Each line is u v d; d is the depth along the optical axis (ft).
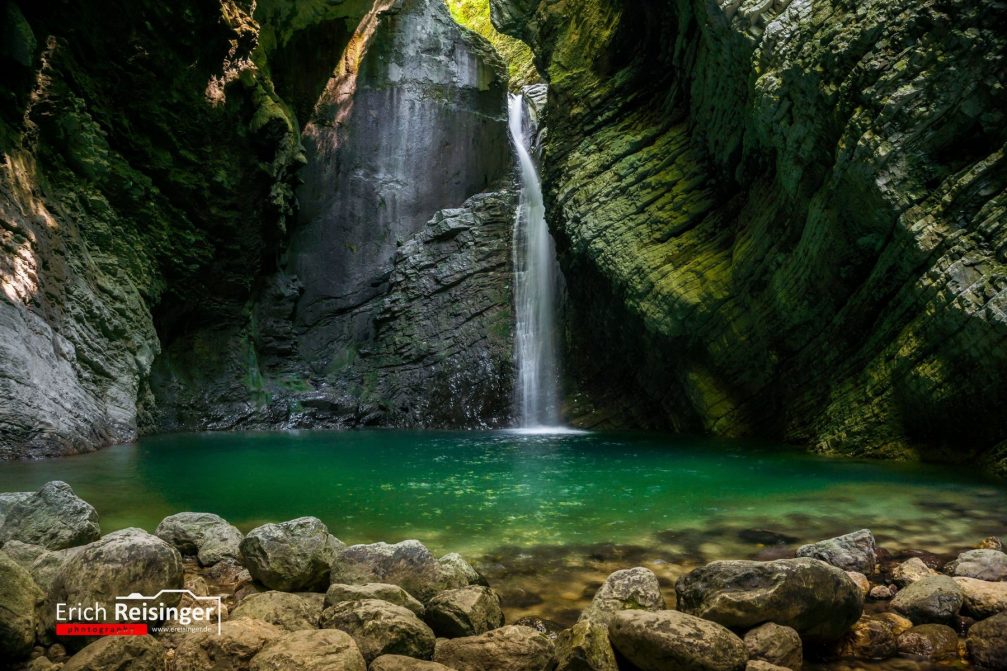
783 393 39.52
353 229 67.10
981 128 26.63
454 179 71.20
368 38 69.10
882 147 28.07
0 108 38.68
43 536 13.55
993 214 26.14
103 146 45.57
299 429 56.18
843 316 33.88
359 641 9.95
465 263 63.72
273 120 54.90
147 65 46.80
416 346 62.34
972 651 10.21
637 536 16.71
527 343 61.31
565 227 51.34
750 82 35.29
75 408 36.17
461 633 10.61
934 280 27.50
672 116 48.73
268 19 59.00
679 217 45.29
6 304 34.01
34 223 38.52
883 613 11.71
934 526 17.51
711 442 39.83
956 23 26.17
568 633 9.98
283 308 63.00
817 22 30.78
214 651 9.52
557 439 44.14
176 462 31.89
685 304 42.09
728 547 15.66
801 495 22.11
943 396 27.96
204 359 56.03
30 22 40.60
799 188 33.65
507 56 96.07
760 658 9.56
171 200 51.37
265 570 12.32
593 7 56.59
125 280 45.93
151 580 10.65
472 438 45.73
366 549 12.59
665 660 9.35
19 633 9.65
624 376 53.47
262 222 58.49
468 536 16.81
